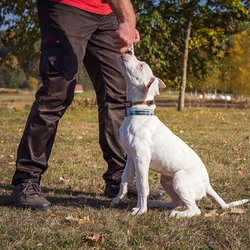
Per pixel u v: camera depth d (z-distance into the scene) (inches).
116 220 149.9
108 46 179.5
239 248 124.9
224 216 153.4
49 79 164.4
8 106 834.8
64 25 164.6
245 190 198.7
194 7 813.2
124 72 162.9
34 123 166.2
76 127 514.0
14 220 149.7
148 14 799.7
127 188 172.4
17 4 829.2
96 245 127.0
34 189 167.6
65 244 126.7
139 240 130.6
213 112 782.5
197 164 160.1
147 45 777.6
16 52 895.1
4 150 316.8
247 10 857.5
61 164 259.9
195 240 130.9
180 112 779.4
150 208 168.2
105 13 174.1
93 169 245.4
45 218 152.3
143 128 159.5
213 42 904.9
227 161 272.5
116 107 185.2
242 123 577.0
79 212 159.0
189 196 153.5
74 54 165.9
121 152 184.9
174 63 869.8
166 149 158.9
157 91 159.9
